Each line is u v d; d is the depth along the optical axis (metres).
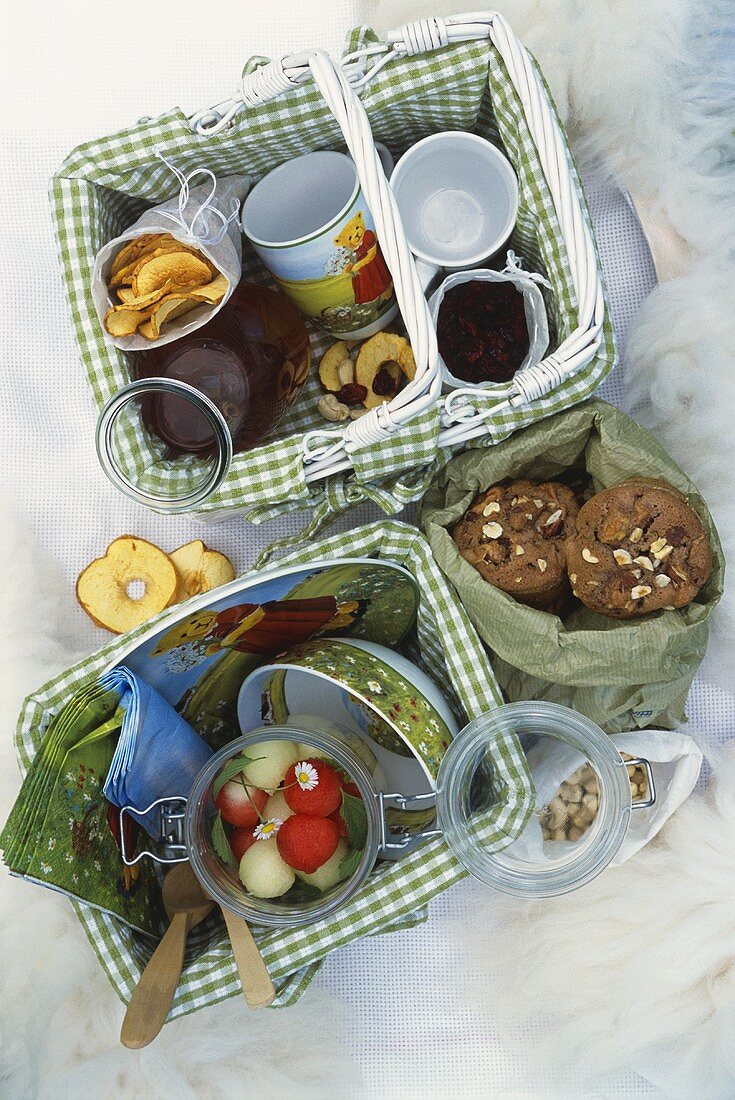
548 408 0.71
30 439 0.86
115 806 0.71
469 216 0.78
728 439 0.78
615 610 0.71
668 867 0.79
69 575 0.86
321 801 0.66
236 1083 0.80
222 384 0.69
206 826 0.66
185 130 0.71
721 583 0.71
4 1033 0.78
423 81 0.71
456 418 0.71
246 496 0.72
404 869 0.69
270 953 0.69
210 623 0.69
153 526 0.86
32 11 0.85
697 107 0.79
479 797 0.71
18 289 0.86
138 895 0.73
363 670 0.69
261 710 0.77
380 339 0.80
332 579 0.71
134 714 0.67
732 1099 0.79
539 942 0.80
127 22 0.85
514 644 0.71
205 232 0.69
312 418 0.84
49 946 0.79
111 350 0.72
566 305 0.73
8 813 0.81
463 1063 0.83
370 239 0.71
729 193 0.79
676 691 0.74
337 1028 0.82
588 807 0.71
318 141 0.75
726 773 0.80
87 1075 0.79
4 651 0.81
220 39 0.85
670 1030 0.78
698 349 0.78
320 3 0.85
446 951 0.83
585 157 0.82
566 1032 0.80
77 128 0.86
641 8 0.76
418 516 0.85
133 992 0.67
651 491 0.70
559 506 0.74
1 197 0.86
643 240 0.84
